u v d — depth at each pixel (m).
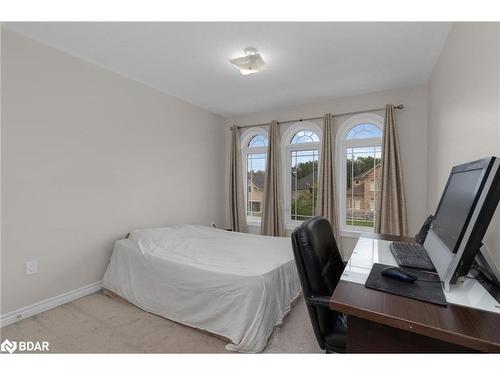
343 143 3.45
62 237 2.21
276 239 2.80
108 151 2.57
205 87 3.07
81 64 2.34
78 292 2.33
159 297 2.04
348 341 0.82
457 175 1.09
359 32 1.93
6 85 1.86
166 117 3.25
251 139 4.31
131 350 1.61
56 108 2.16
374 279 0.93
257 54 2.17
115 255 2.43
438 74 2.29
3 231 1.87
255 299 1.64
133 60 2.40
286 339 1.72
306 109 3.65
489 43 1.15
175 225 3.18
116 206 2.66
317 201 3.41
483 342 0.60
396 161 2.96
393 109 2.96
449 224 0.98
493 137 1.10
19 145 1.94
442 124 2.12
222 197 4.34
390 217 2.95
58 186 2.18
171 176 3.33
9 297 1.90
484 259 0.89
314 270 1.11
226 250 2.36
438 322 0.67
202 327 1.79
